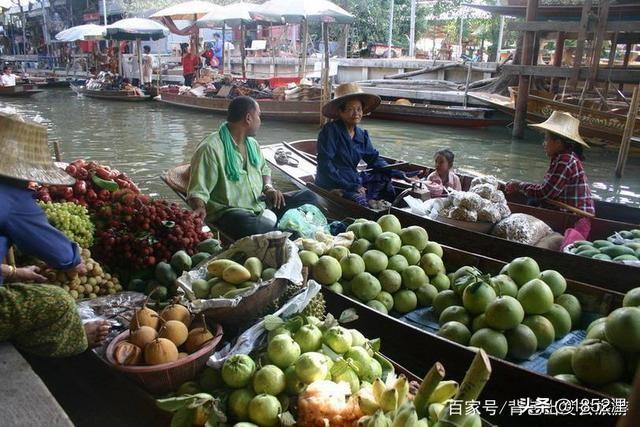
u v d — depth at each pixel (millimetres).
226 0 28547
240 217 4293
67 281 3055
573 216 4863
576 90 13773
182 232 3658
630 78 11094
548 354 2984
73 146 11953
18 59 34781
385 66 20672
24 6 39781
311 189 5578
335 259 3457
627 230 4711
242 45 18797
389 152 11836
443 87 17375
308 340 2406
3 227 2264
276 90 16172
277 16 15031
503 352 2846
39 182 2340
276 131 14305
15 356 2139
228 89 16750
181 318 2555
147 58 22953
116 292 3316
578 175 4945
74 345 2295
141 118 16188
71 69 32000
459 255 3830
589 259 3834
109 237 3459
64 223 3260
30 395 1930
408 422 1715
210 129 14406
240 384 2256
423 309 3502
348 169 5422
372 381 2377
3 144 2287
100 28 24438
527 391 2582
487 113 14391
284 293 2873
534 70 12375
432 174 5922
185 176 5121
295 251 2949
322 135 5398
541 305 3008
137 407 2480
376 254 3514
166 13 20016
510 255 4230
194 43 21422
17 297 2152
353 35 27734
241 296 2607
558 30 11867
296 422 2088
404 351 3086
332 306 3371
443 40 27219
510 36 27562
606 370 2389
